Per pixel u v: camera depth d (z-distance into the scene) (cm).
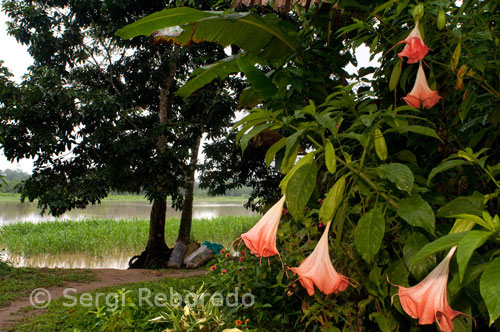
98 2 1041
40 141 897
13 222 2148
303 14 317
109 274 833
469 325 108
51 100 905
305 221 272
